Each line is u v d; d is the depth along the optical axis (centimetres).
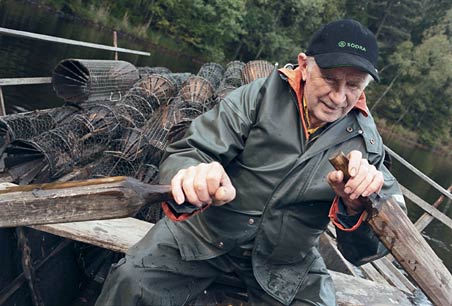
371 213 182
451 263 896
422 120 4578
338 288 283
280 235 215
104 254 448
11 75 979
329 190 206
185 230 220
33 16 1961
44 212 156
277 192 208
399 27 4481
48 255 342
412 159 2870
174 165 194
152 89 548
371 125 222
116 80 596
